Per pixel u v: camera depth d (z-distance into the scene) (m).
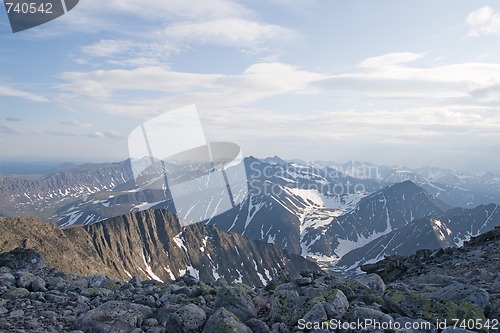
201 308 11.23
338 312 10.13
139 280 16.69
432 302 10.22
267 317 10.81
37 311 11.74
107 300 13.06
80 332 10.02
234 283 15.31
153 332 10.03
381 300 11.54
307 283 12.78
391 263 28.61
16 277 14.73
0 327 10.34
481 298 10.84
